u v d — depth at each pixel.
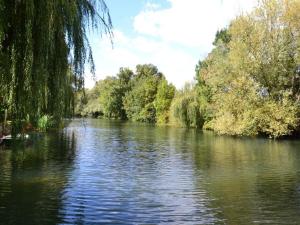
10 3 8.49
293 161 24.52
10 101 8.81
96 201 13.78
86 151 28.52
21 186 15.78
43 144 32.56
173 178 18.45
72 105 11.19
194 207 13.29
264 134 46.69
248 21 45.56
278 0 44.97
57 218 11.70
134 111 100.94
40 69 8.91
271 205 13.69
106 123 82.69
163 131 55.22
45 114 10.12
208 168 21.56
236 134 47.28
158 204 13.59
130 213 12.43
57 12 9.24
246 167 21.97
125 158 25.23
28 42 8.50
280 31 44.88
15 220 11.41
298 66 44.88
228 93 47.09
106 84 116.06
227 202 14.06
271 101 44.94
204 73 57.19
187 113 64.44
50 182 16.72
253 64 44.91
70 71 10.36
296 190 16.11
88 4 10.66
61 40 9.58
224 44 52.53
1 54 8.42
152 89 97.31
